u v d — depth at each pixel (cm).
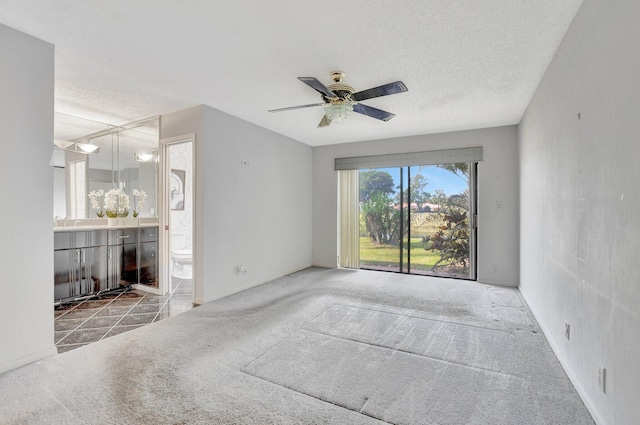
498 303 350
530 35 210
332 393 182
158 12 186
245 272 409
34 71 214
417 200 567
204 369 208
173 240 512
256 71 265
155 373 202
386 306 340
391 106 350
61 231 351
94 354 229
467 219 531
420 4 178
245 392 182
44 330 221
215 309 329
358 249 539
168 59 244
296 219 522
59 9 183
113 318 310
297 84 292
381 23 197
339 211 553
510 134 424
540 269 288
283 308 333
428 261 560
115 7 181
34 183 216
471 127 436
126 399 174
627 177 132
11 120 204
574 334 194
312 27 202
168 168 390
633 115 127
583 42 178
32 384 188
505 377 200
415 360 221
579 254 187
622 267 136
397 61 247
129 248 419
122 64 252
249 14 188
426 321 296
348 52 233
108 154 423
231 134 386
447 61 246
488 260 438
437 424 156
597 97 161
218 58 242
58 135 380
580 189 185
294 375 201
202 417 159
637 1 123
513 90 304
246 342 250
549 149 254
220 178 370
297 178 523
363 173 605
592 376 166
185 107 356
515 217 421
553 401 175
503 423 157
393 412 165
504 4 179
